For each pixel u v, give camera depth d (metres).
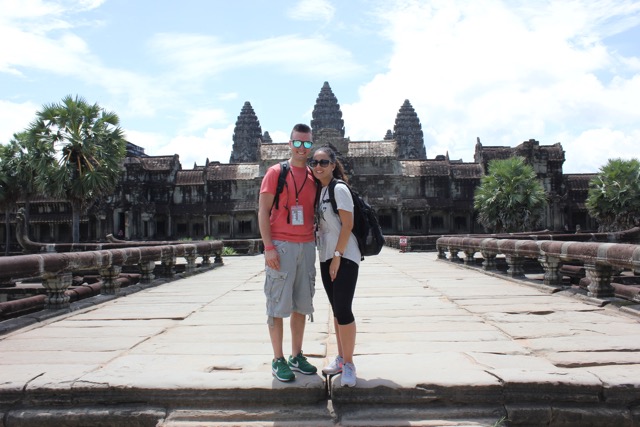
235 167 68.12
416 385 5.08
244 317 9.20
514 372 5.30
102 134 35.34
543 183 63.41
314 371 5.54
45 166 34.19
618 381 5.00
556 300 10.41
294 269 5.50
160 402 5.11
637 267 8.24
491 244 15.86
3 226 64.19
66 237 65.19
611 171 41.28
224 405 5.08
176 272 19.75
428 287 12.97
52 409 5.10
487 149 67.94
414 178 65.25
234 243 33.50
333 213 5.53
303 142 5.59
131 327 8.36
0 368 5.89
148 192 66.12
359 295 11.65
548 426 4.89
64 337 7.62
